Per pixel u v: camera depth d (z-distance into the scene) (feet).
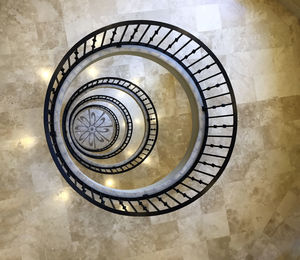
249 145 14.05
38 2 12.57
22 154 12.23
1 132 12.12
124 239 12.85
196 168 13.67
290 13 14.53
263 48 14.32
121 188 16.92
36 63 12.48
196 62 12.46
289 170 14.20
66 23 12.76
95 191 11.62
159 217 13.21
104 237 12.69
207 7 13.91
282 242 13.35
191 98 13.23
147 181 17.38
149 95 17.54
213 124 13.84
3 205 12.06
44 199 12.32
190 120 17.51
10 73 12.26
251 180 13.97
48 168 12.39
